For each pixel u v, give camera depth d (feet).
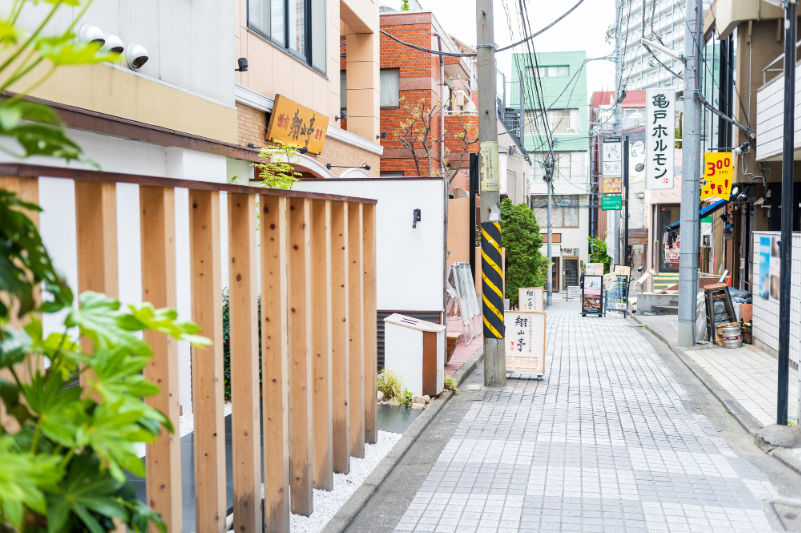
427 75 76.48
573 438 23.75
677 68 178.91
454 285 48.98
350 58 55.62
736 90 60.39
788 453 21.33
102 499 5.16
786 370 23.17
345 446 19.43
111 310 5.49
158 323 5.53
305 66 42.06
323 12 45.57
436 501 17.78
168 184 11.27
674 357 43.27
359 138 51.75
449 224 65.82
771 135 45.60
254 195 14.06
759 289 43.83
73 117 18.69
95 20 20.15
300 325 16.47
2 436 4.44
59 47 4.54
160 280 11.49
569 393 31.63
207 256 12.78
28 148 4.92
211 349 12.81
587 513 16.72
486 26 32.22
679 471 20.04
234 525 14.30
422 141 74.43
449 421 26.40
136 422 5.68
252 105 34.58
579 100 159.63
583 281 79.30
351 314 20.67
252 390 14.02
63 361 5.80
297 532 15.42
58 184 18.53
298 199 16.58
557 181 160.45
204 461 12.99
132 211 22.27
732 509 16.94
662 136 49.80
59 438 4.90
